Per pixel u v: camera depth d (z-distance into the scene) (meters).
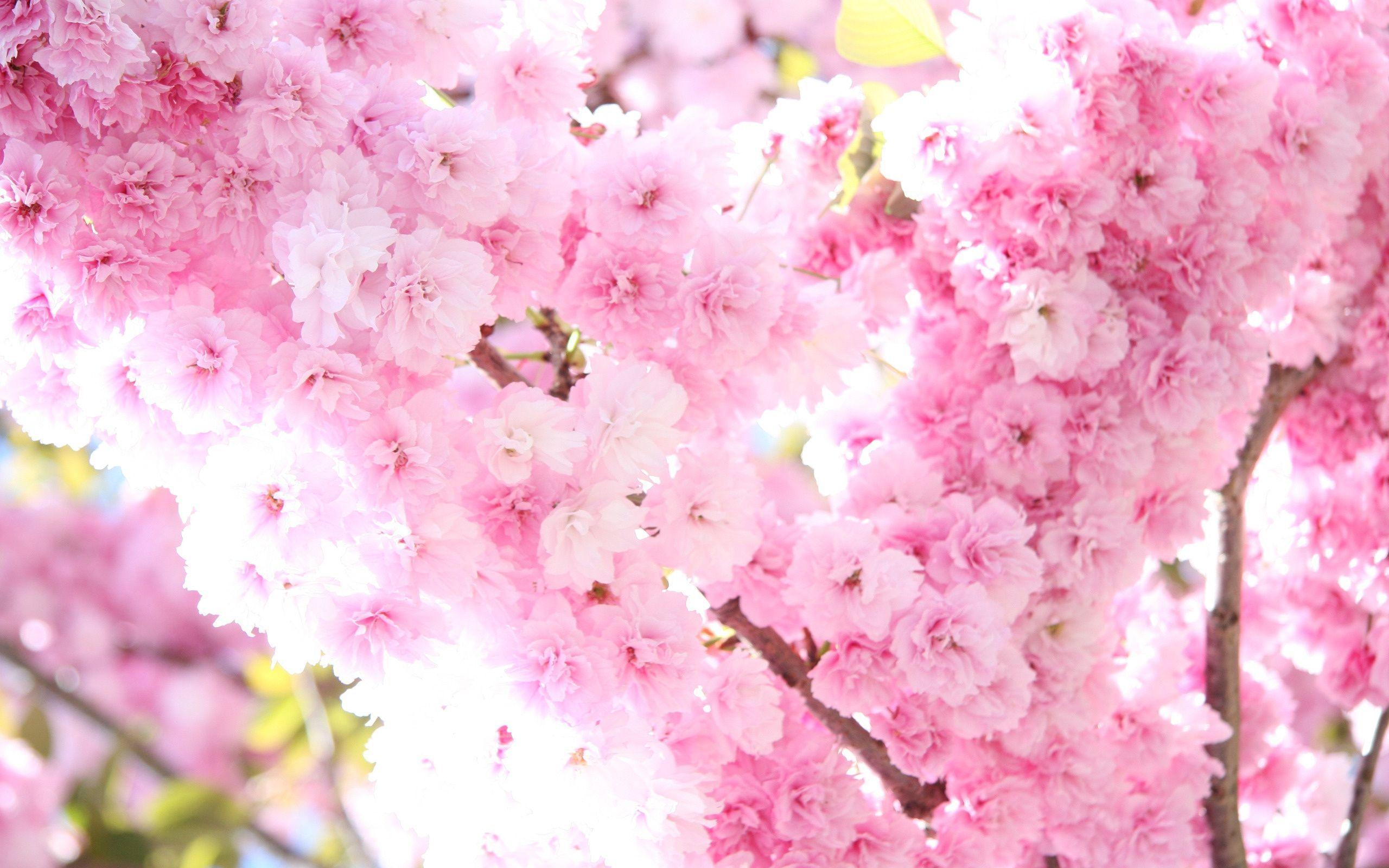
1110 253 1.34
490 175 1.24
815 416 1.38
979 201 1.32
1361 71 1.37
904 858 1.30
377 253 1.22
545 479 1.26
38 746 2.12
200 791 1.98
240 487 1.23
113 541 2.43
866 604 1.29
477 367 1.34
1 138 1.25
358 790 2.10
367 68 1.27
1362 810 1.50
